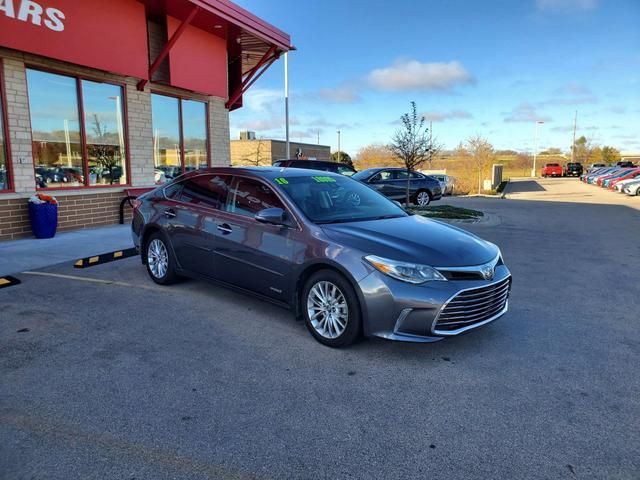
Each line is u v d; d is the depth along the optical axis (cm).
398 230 442
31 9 830
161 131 1228
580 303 559
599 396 337
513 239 1041
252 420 301
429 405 322
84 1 919
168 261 579
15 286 586
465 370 375
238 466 256
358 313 392
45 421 296
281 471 253
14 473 247
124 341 423
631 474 254
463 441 282
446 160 4562
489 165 3694
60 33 880
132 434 283
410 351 409
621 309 537
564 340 439
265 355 398
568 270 734
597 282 660
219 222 508
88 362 379
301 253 427
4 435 280
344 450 272
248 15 1201
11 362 377
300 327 463
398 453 270
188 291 576
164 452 267
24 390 333
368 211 498
